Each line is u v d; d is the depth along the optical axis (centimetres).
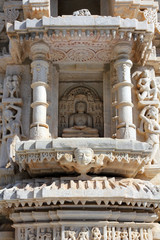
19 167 664
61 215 599
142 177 710
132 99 747
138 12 762
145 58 724
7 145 715
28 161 621
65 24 649
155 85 746
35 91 688
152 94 743
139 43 690
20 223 626
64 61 745
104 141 613
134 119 736
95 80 797
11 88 741
